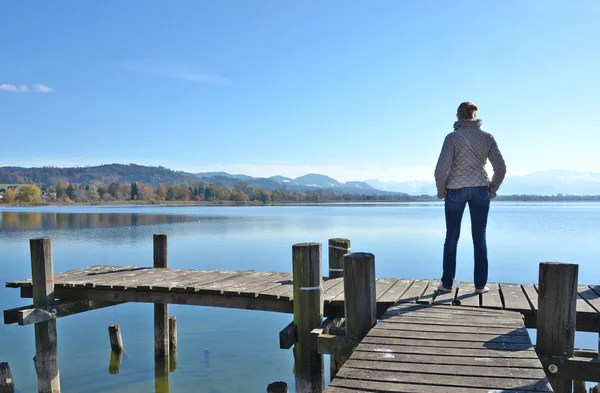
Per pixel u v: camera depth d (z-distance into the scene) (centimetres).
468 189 609
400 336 466
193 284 759
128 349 1119
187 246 3209
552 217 7688
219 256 2677
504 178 607
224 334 1255
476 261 635
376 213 9631
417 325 501
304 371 610
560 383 598
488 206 618
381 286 719
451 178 620
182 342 1180
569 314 479
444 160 610
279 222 6034
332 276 845
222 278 830
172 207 15000
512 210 11769
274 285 748
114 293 775
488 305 572
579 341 1181
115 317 1435
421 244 3375
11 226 5156
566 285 476
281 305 672
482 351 423
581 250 3097
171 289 731
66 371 972
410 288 698
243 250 2972
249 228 4919
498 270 2311
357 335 534
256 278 830
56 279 840
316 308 613
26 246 3203
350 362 405
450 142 611
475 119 620
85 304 822
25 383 911
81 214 8619
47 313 759
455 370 383
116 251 2862
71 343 1166
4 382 810
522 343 440
